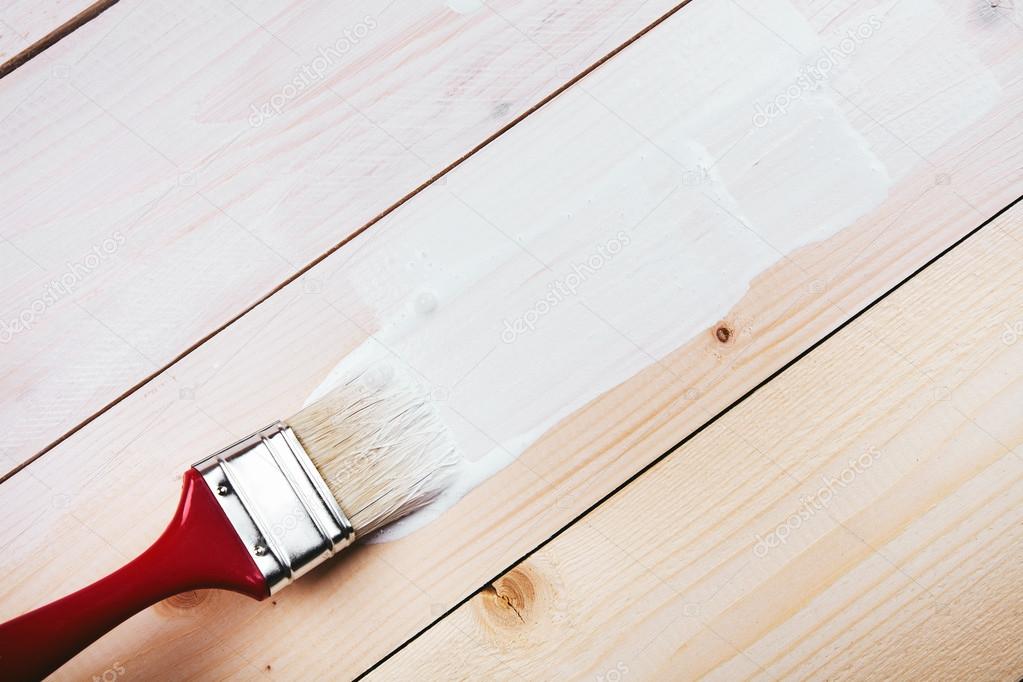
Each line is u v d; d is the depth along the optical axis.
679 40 1.09
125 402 1.05
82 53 1.09
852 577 1.03
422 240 1.08
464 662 1.03
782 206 1.08
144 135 1.08
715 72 1.09
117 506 1.04
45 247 1.07
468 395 1.05
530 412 1.05
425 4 1.10
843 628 1.03
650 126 1.09
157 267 1.07
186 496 0.92
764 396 1.05
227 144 1.09
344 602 1.04
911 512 1.04
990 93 1.09
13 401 1.05
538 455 1.05
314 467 0.95
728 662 1.02
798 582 1.03
